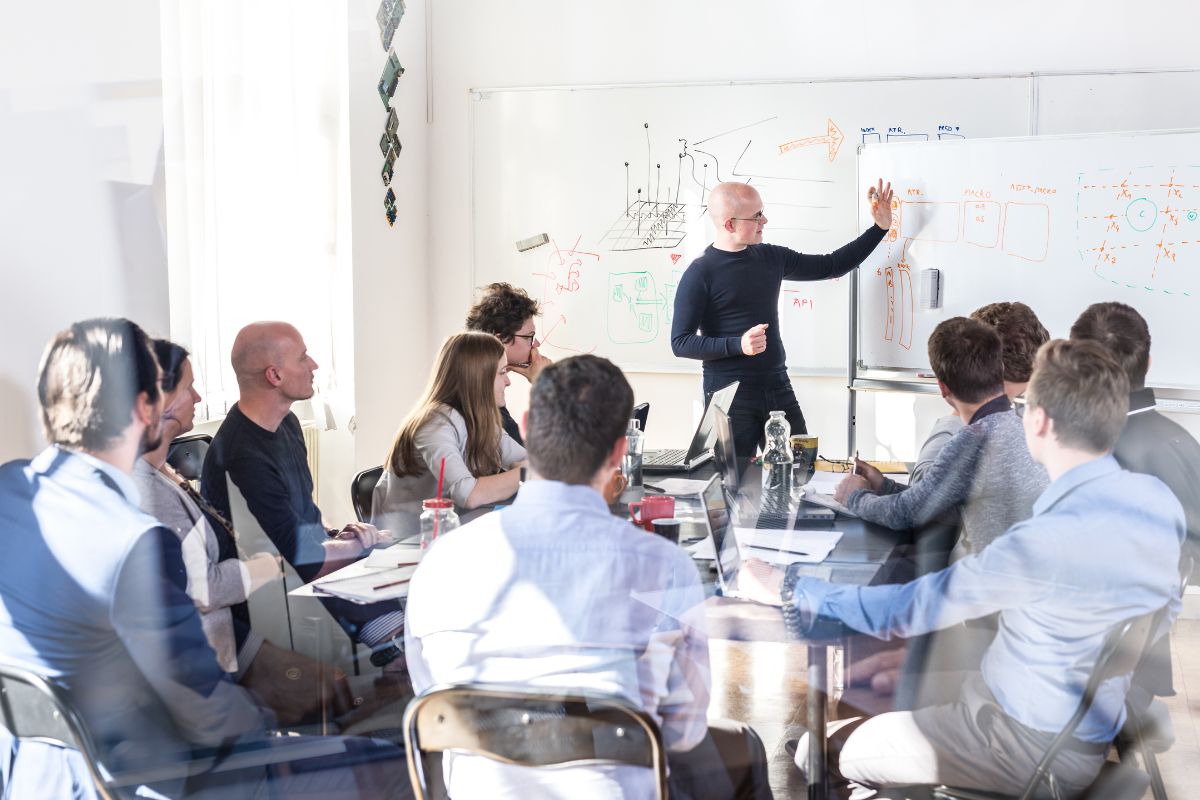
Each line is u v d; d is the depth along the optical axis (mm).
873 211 3676
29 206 1615
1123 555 1538
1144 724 1609
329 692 1624
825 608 1639
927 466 1953
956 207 3592
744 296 3551
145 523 1489
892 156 3662
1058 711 1535
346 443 3486
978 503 1741
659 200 3967
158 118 1905
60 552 1431
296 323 3164
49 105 1669
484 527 1354
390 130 3768
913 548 1806
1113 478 1570
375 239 3699
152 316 1852
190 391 1645
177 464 1834
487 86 4078
